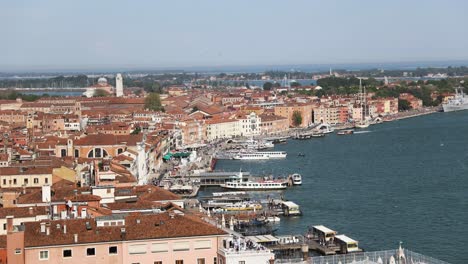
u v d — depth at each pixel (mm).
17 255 150000
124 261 155500
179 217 164000
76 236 153750
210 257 159875
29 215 190000
